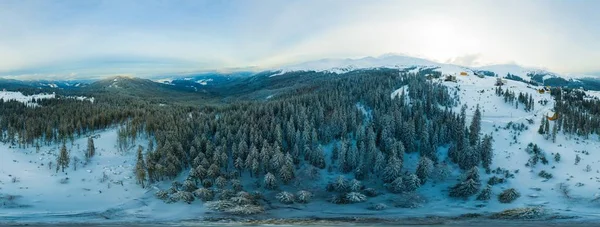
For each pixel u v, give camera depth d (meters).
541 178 102.50
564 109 146.62
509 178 104.06
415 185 99.56
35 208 89.62
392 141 115.75
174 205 92.19
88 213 87.06
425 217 83.56
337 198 95.31
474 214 84.88
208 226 77.69
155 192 99.94
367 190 99.56
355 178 107.12
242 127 124.44
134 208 90.94
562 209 85.38
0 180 102.75
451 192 97.44
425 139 116.69
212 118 150.50
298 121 129.25
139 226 78.31
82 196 98.19
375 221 81.00
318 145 114.88
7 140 135.75
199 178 104.25
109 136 145.88
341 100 156.50
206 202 93.31
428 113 143.50
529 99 171.25
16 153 125.06
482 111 161.75
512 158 114.12
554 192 94.62
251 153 108.94
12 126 148.50
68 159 117.19
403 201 93.75
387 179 103.12
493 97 179.75
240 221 81.56
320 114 133.00
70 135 138.88
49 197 96.69
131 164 120.69
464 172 108.44
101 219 83.12
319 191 102.19
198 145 115.94
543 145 119.19
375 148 110.56
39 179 107.19
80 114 166.25
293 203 94.19
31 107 192.88
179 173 111.44
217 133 122.88
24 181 104.75
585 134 123.88
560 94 182.75
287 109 144.75
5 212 86.19
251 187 104.19
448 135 123.88
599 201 86.62
